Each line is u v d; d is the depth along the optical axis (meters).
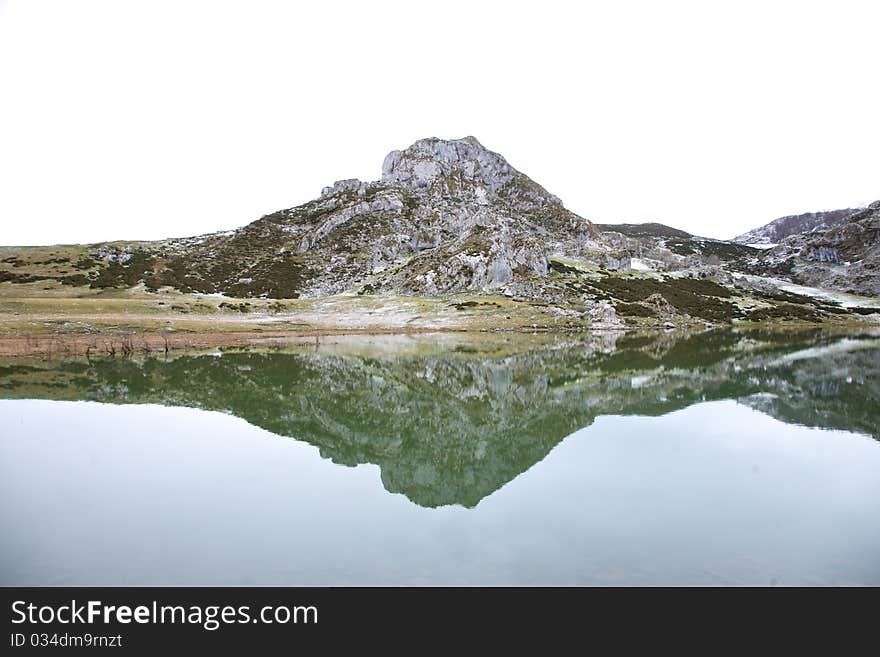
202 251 153.75
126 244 155.50
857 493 15.72
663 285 144.12
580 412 29.12
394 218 177.50
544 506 14.67
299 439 22.47
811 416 27.02
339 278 139.25
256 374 40.75
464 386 38.84
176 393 32.44
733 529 13.04
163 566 11.24
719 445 21.52
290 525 13.34
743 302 139.50
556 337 83.06
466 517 13.88
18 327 59.50
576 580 10.65
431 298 113.69
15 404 28.98
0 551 11.88
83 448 20.56
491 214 174.75
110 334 60.91
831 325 122.88
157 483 16.61
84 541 12.39
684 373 44.00
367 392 35.16
